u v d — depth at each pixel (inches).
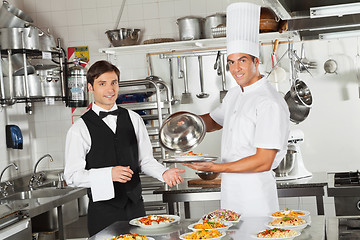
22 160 190.1
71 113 198.1
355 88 177.2
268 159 100.9
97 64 113.7
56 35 197.6
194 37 175.6
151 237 86.9
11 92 161.6
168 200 151.5
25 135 193.6
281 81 179.0
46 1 197.8
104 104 115.6
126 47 178.1
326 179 152.3
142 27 192.2
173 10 190.1
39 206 137.9
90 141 114.5
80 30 196.2
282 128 102.3
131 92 179.2
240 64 105.5
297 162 156.9
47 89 168.9
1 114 178.5
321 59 178.9
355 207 139.3
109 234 90.9
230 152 109.7
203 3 188.1
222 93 183.8
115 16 193.9
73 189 167.8
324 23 113.8
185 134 110.9
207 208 189.9
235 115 109.5
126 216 114.0
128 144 116.6
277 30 166.2
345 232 91.6
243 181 106.7
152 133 176.4
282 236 78.6
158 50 190.7
